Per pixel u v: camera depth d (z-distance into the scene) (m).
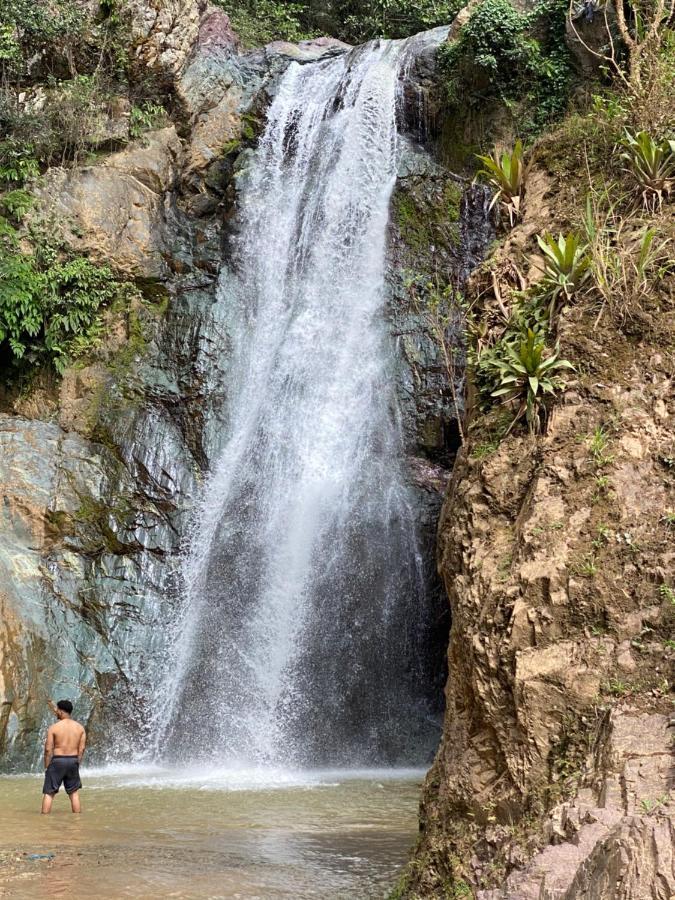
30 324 16.88
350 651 14.77
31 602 14.46
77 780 10.11
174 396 17.30
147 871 7.30
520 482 6.24
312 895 6.61
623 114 8.38
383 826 9.18
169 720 14.56
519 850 4.62
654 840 3.49
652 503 5.64
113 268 18.19
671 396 6.12
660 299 6.65
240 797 11.00
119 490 16.11
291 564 15.56
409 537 15.46
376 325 17.73
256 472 16.77
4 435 16.08
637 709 4.73
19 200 17.45
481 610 5.77
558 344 6.65
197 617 15.37
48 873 7.25
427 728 14.52
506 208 8.77
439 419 16.75
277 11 26.41
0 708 13.19
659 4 9.69
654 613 5.14
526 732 5.10
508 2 18.31
